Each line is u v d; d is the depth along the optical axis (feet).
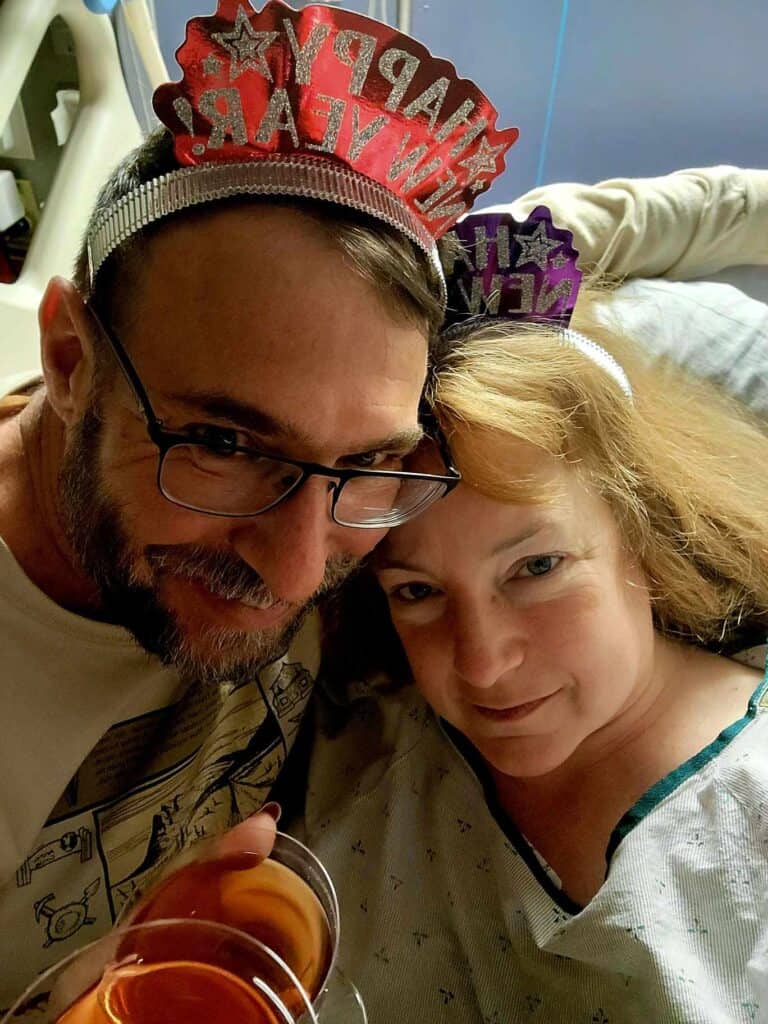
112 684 2.20
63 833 2.24
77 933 2.36
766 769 2.06
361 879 2.47
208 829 2.56
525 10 3.76
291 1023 1.51
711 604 2.50
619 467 2.26
